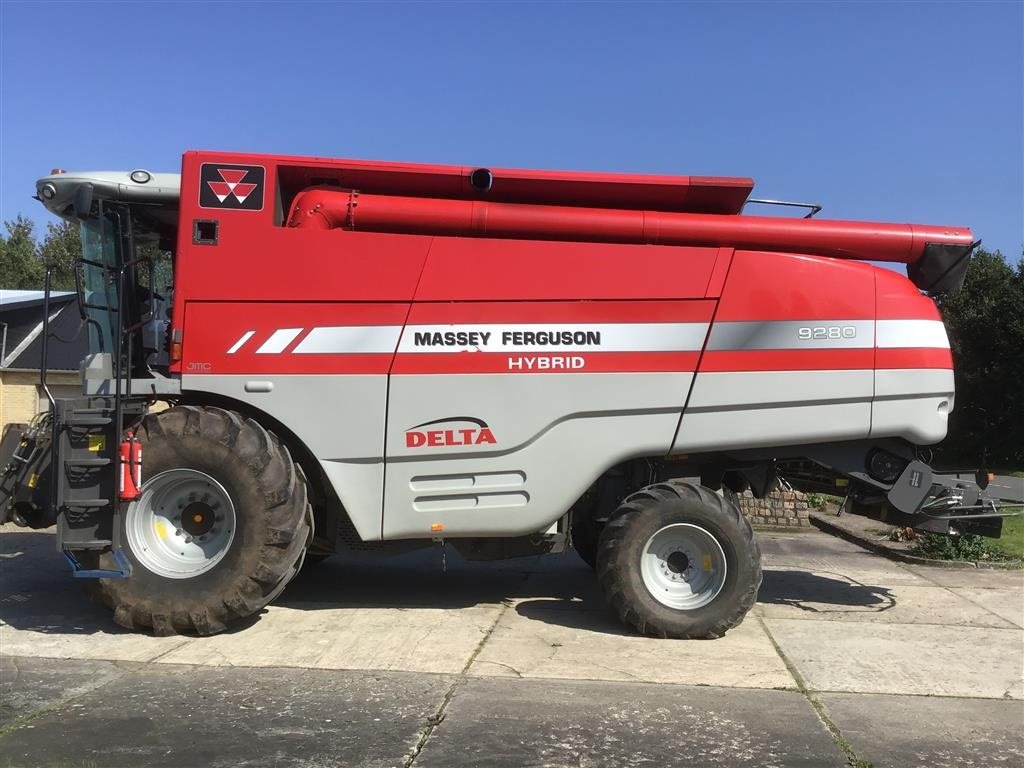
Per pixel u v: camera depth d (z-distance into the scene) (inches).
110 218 247.6
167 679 192.5
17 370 657.0
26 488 233.3
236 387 225.6
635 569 232.1
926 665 211.6
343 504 227.6
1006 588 312.8
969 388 1056.2
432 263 227.9
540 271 229.6
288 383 225.8
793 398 232.8
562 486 229.5
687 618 229.1
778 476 274.4
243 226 226.5
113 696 180.9
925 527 256.1
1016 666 211.8
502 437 227.5
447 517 229.5
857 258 248.1
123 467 214.4
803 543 432.5
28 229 1571.1
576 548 325.1
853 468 247.3
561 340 228.8
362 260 227.1
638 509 233.0
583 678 196.7
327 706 176.1
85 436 216.1
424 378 226.7
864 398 235.0
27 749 152.7
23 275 1498.5
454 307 227.6
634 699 182.9
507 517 230.1
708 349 231.0
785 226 239.3
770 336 232.7
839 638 236.1
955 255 244.8
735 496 277.6
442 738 159.8
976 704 183.9
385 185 236.1
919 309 240.4
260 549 220.4
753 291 232.8
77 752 151.6
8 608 255.6
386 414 226.2
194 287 225.3
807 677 200.2
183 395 229.5
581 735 162.1
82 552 217.2
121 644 219.3
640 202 241.8
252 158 227.9
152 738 158.4
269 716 170.1
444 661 208.1
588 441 229.8
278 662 205.9
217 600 220.5
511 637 231.0
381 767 146.9
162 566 225.8
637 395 229.8
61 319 685.3
